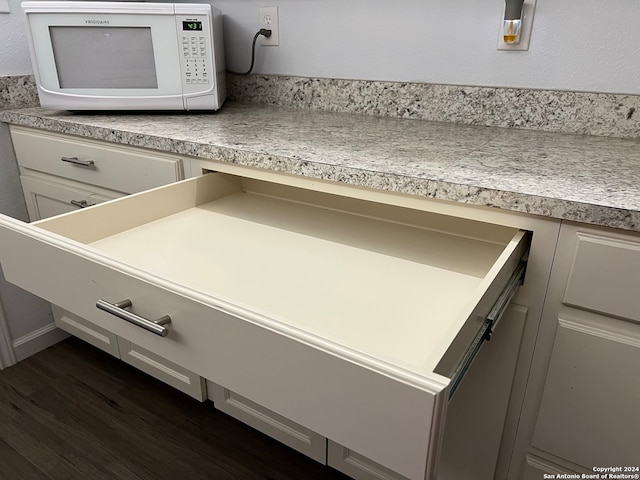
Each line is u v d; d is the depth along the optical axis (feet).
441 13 4.12
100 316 2.29
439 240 3.23
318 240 3.15
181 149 3.58
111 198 4.30
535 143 3.55
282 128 4.04
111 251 2.84
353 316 2.24
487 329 2.04
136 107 4.45
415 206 2.78
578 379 2.63
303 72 5.01
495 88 4.08
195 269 2.67
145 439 4.49
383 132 3.92
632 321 2.39
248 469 4.22
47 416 4.73
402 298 2.43
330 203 3.80
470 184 2.53
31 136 4.66
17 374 5.31
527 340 2.72
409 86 4.45
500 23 3.90
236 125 4.15
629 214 2.16
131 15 4.11
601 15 3.54
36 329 5.64
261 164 3.21
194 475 4.14
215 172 3.76
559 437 2.81
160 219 3.38
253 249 2.96
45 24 4.15
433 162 2.98
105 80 4.33
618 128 3.72
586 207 2.25
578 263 2.39
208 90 4.45
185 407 4.89
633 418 2.53
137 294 2.04
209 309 1.81
